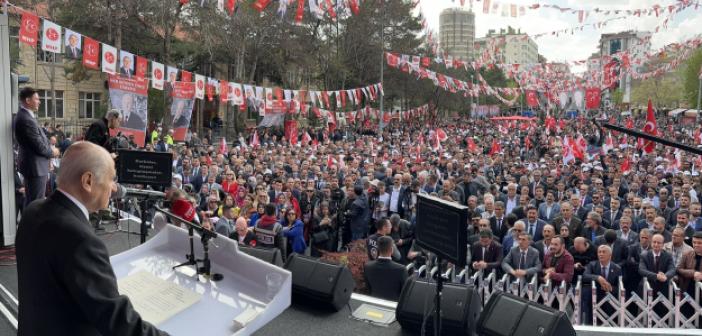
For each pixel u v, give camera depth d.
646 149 10.66
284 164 16.75
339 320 3.59
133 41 31.61
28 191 5.57
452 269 7.38
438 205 3.11
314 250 10.88
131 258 3.50
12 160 5.46
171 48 33.03
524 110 85.06
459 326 3.34
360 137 33.62
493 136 39.78
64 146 21.42
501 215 10.45
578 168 16.86
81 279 1.91
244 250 4.16
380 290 6.68
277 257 4.11
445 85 25.75
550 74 32.69
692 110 60.44
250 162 18.73
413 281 3.60
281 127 35.47
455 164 17.84
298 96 20.84
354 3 12.33
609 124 4.73
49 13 25.80
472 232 9.80
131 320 1.96
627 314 7.14
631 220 9.80
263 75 43.00
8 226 5.41
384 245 6.73
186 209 4.91
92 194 2.11
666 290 7.54
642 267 7.68
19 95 5.66
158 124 33.84
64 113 36.75
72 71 32.44
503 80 77.12
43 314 1.97
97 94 38.94
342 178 15.20
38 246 1.97
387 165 18.77
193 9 28.09
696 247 7.46
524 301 3.26
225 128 40.38
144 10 26.66
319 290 3.64
